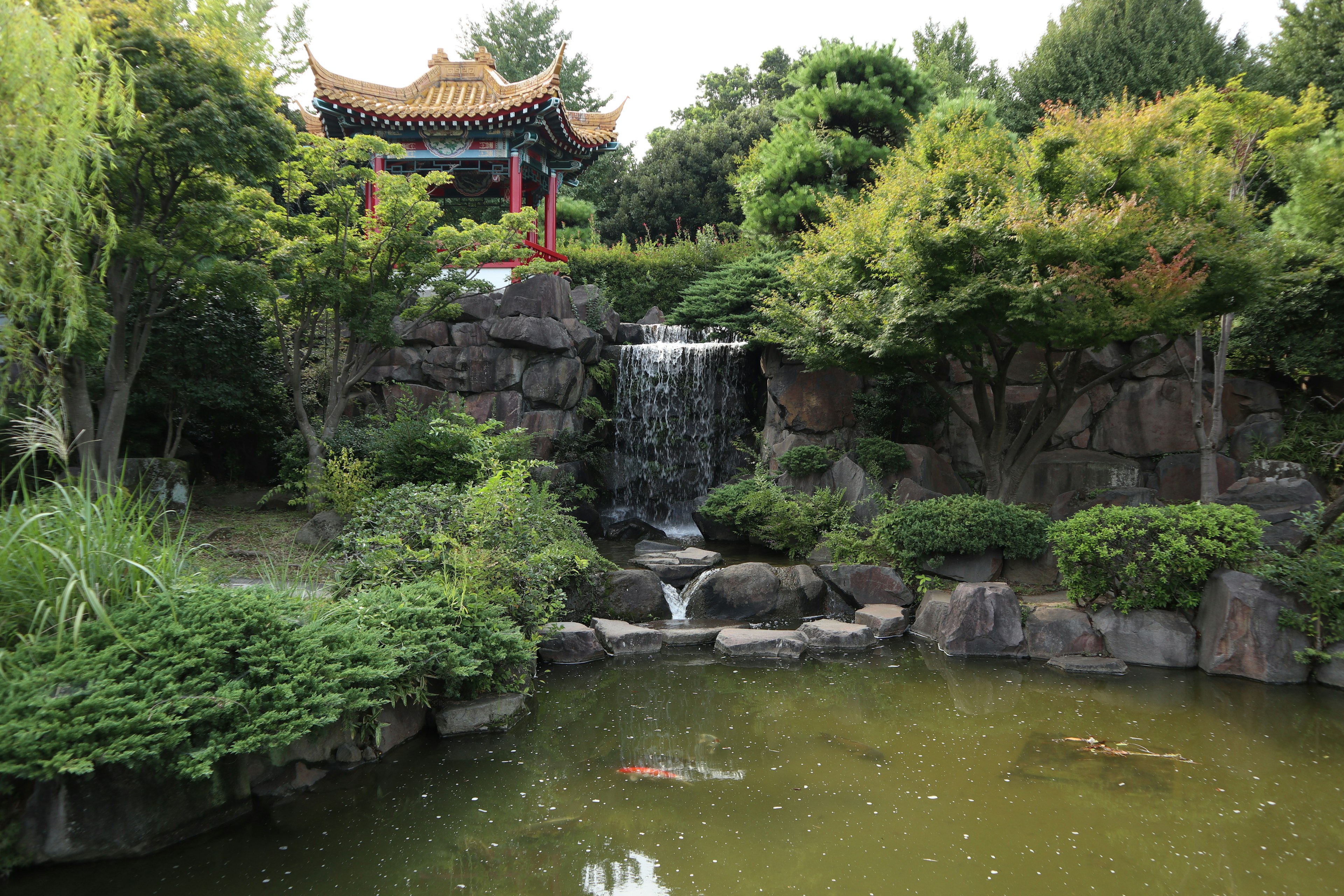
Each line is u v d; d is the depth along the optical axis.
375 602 6.90
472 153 19.83
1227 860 4.98
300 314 13.62
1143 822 5.49
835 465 15.23
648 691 8.56
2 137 5.89
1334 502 9.87
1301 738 7.12
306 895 4.49
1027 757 6.67
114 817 4.77
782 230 23.19
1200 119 12.12
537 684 8.77
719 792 5.97
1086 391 12.91
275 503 13.41
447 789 5.97
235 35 9.66
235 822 5.39
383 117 19.00
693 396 18.91
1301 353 13.85
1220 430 12.63
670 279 24.88
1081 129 11.45
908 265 11.81
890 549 11.87
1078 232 10.43
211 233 10.09
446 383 16.80
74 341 7.07
